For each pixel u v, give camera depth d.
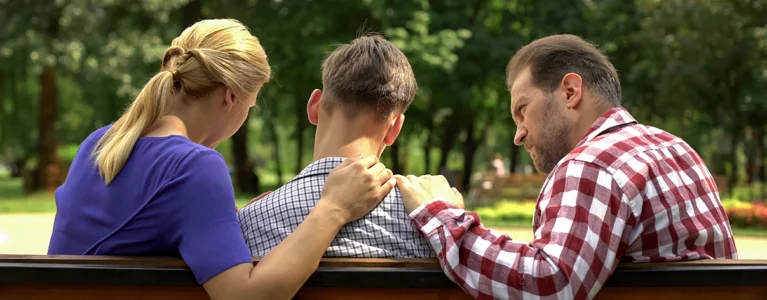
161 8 24.58
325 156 2.19
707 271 1.92
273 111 30.03
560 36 2.32
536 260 1.90
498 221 15.63
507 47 26.94
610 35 28.27
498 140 50.88
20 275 1.82
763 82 26.16
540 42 2.32
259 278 1.85
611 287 1.96
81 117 43.84
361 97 2.15
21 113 30.89
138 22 25.20
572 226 1.93
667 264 1.95
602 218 1.94
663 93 25.22
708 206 2.09
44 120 26.88
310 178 2.14
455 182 23.72
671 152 2.11
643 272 1.94
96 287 1.89
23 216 15.97
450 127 31.69
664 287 1.97
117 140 2.07
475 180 22.36
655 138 2.14
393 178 2.13
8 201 20.73
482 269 1.93
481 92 30.09
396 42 22.80
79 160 2.19
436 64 22.94
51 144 26.94
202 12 27.03
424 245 2.07
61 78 34.12
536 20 28.67
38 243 10.63
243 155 28.61
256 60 2.27
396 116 2.22
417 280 1.93
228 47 2.23
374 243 2.05
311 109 2.29
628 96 27.50
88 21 23.08
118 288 1.89
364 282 1.91
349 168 2.05
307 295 1.95
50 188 25.94
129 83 23.42
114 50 23.38
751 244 11.19
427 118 31.55
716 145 42.25
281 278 1.86
